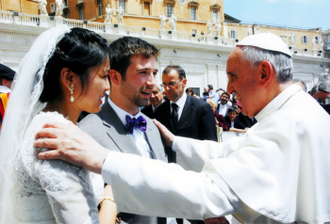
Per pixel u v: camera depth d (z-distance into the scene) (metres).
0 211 1.09
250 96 1.44
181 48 22.39
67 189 1.00
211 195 1.15
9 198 1.10
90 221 1.03
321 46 30.12
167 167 1.22
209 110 3.46
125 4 26.27
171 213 1.16
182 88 3.45
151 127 2.10
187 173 1.23
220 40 24.30
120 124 1.80
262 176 1.14
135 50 1.74
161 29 21.73
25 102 1.14
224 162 1.23
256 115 1.47
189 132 3.36
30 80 1.16
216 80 24.22
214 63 23.95
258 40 1.38
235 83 1.47
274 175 1.15
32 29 16.48
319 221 1.13
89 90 1.21
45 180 0.97
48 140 1.03
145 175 1.16
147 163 1.20
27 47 16.55
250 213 1.19
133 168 1.17
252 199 1.12
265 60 1.34
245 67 1.39
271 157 1.17
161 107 3.65
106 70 1.26
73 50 1.14
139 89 1.79
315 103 1.36
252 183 1.14
